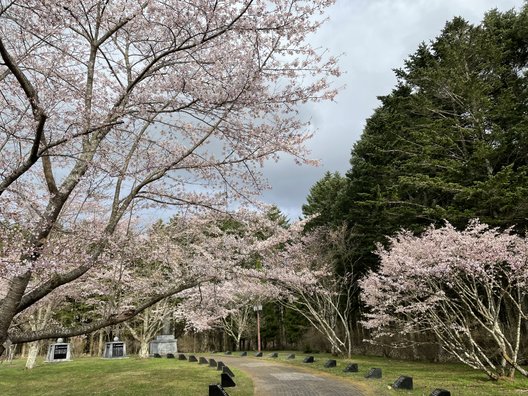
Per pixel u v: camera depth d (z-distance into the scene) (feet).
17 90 19.47
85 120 17.63
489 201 40.40
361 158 72.79
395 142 59.06
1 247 16.25
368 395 28.32
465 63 54.65
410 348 57.72
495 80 54.34
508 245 33.99
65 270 20.45
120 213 19.52
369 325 47.29
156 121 21.20
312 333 82.64
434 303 36.68
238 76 19.57
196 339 111.96
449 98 56.29
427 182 46.29
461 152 51.26
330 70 20.94
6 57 14.56
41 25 19.03
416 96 57.36
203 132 23.31
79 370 47.91
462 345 35.24
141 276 42.42
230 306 81.05
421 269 31.71
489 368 38.75
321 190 95.91
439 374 36.86
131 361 58.18
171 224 31.17
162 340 76.79
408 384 29.40
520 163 49.19
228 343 106.52
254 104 20.49
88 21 19.66
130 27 20.92
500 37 57.57
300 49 20.22
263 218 31.83
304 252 64.90
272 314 101.65
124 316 18.75
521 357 39.09
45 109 16.31
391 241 48.70
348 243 66.03
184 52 20.71
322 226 73.31
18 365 58.95
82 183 22.35
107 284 40.96
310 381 36.45
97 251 18.67
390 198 55.98
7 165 19.17
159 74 21.04
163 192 23.79
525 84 53.11
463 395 25.52
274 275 41.98
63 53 20.72
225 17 18.49
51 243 17.90
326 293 57.00
